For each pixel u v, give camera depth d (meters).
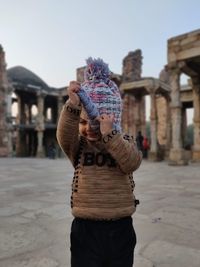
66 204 7.22
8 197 8.15
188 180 11.72
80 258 2.12
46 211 6.49
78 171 2.21
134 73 36.22
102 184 2.12
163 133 44.03
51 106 47.78
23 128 41.66
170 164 19.55
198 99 23.47
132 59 36.28
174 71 20.03
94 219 2.11
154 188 9.68
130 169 2.12
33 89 39.09
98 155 2.18
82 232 2.13
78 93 2.05
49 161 25.95
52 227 5.33
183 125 40.12
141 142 28.84
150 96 28.98
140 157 2.18
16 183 10.98
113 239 2.10
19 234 4.93
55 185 10.43
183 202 7.41
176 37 19.83
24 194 8.62
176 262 3.83
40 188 9.74
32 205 7.10
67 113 2.13
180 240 4.64
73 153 2.25
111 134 2.04
